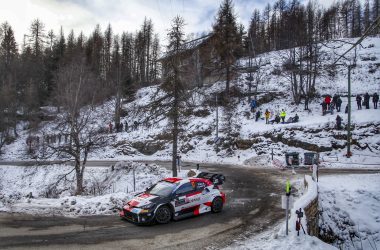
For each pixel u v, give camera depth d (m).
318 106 40.47
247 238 9.93
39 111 57.69
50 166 28.83
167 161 36.59
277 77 52.00
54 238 9.56
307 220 10.89
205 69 44.62
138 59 80.75
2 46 81.44
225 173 25.86
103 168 30.91
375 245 14.20
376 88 43.81
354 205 16.16
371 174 21.23
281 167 27.78
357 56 53.91
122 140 46.03
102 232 10.30
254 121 39.88
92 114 42.22
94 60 71.06
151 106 23.14
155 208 11.32
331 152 29.91
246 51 65.44
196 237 10.02
